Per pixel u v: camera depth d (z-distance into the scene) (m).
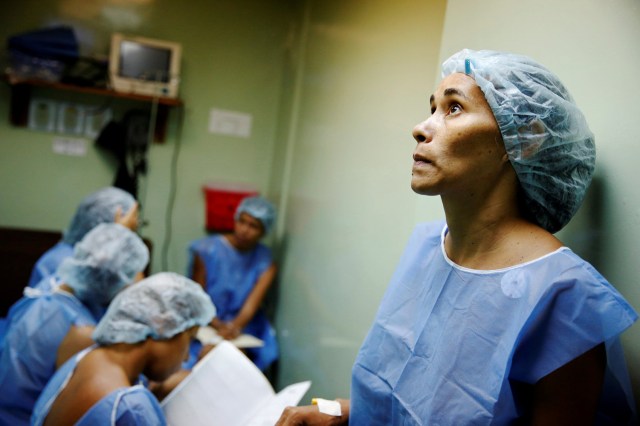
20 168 2.97
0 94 2.90
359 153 2.03
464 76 0.84
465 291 0.84
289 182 3.00
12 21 2.85
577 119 0.84
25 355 1.68
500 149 0.81
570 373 0.72
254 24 3.20
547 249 0.78
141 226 3.14
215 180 3.26
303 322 2.44
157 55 2.91
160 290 1.46
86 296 1.81
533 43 1.07
